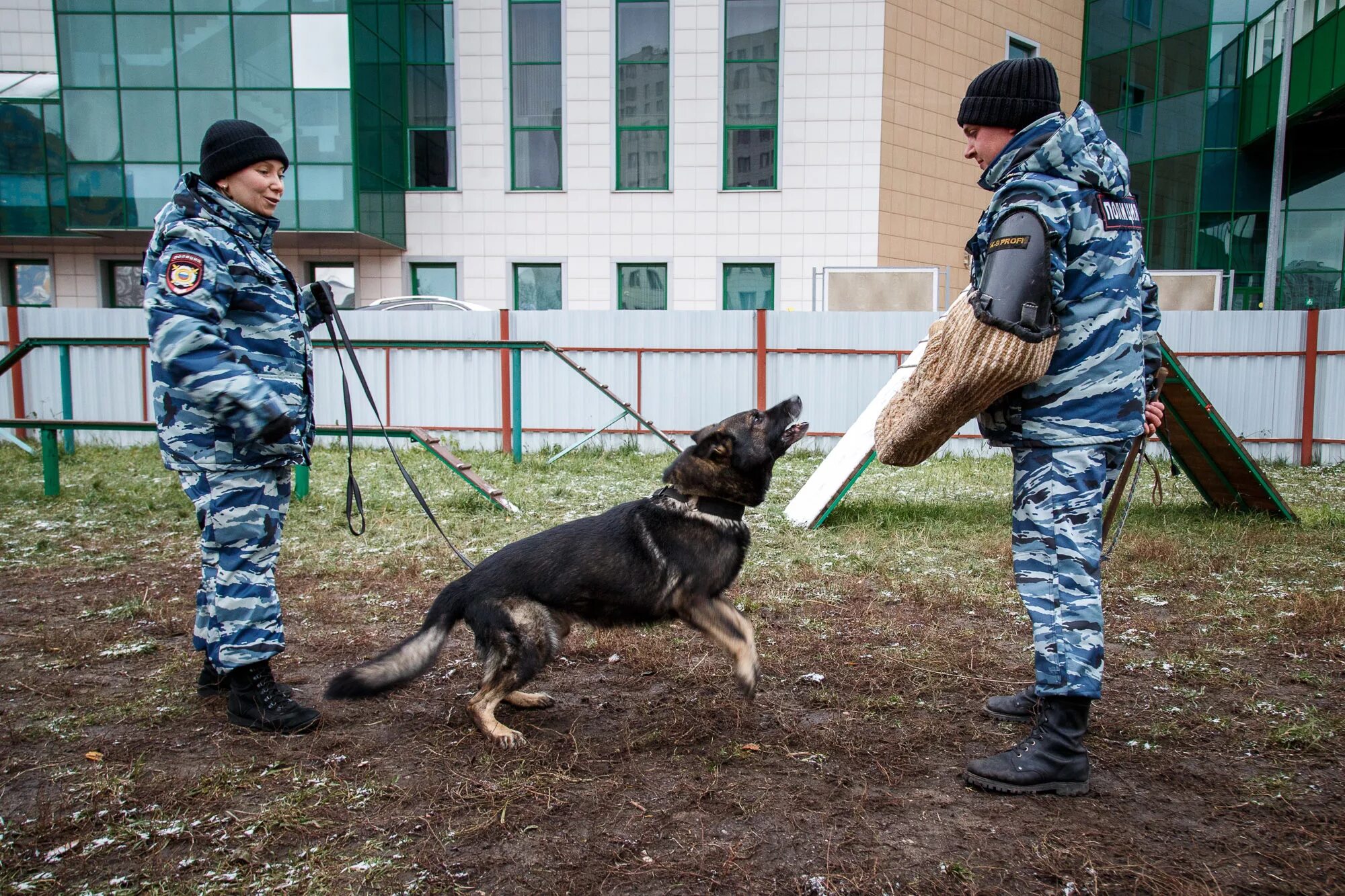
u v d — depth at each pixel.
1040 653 2.48
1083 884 2.03
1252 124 18.20
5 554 5.64
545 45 18.09
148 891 2.05
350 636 4.10
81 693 3.35
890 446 2.74
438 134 18.34
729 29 18.02
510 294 18.52
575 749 2.85
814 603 4.60
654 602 3.01
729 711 3.17
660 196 18.22
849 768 2.69
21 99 16.61
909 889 2.03
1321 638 3.88
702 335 11.84
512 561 3.01
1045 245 2.25
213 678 3.26
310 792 2.52
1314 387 11.11
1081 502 2.41
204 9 15.53
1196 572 5.13
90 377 12.30
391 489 8.19
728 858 2.17
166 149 15.79
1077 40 21.23
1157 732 2.89
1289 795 2.46
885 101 17.94
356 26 15.90
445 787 2.58
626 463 10.39
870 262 18.17
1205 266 19.12
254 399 2.66
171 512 7.09
